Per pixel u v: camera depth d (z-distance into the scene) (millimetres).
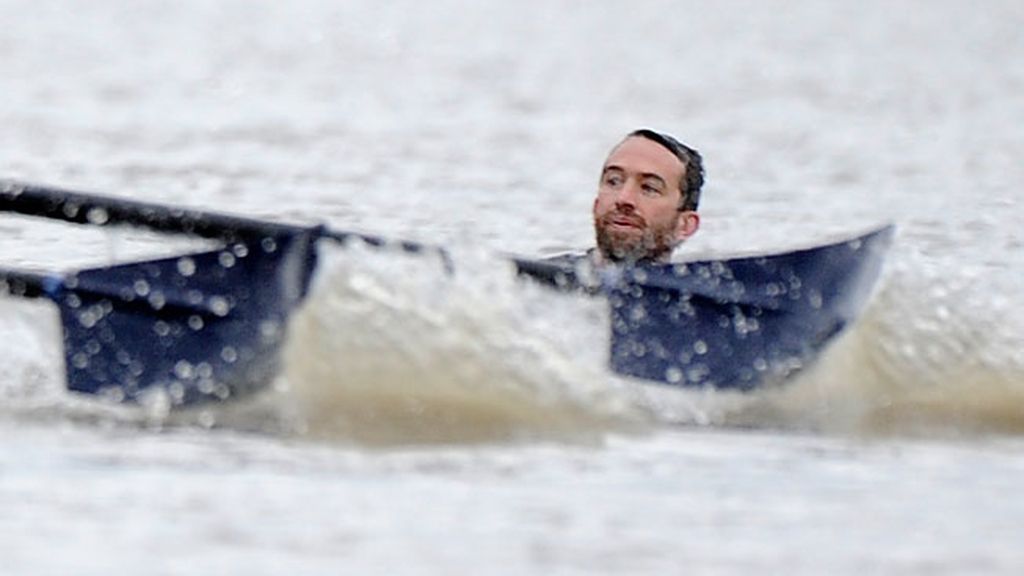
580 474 21656
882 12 138375
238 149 55031
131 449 22203
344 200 44875
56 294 24828
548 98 76750
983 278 28078
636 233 30641
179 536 18781
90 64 86125
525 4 142250
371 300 24266
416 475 21359
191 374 24078
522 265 27250
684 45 108438
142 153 53562
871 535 19391
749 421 25156
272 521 19328
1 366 25484
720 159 56125
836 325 26875
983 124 68438
